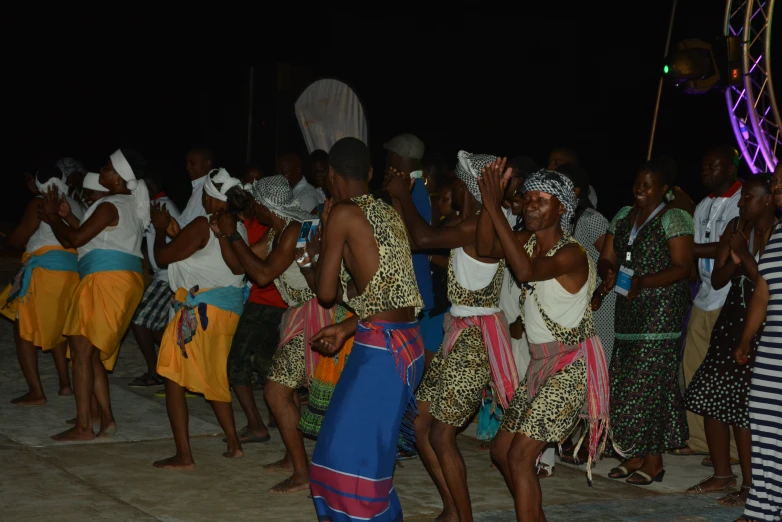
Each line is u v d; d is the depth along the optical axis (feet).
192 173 22.82
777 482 13.94
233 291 17.46
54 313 21.11
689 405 17.43
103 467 17.20
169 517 14.62
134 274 18.67
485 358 14.28
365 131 26.68
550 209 12.69
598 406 13.06
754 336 16.42
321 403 15.51
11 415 20.74
